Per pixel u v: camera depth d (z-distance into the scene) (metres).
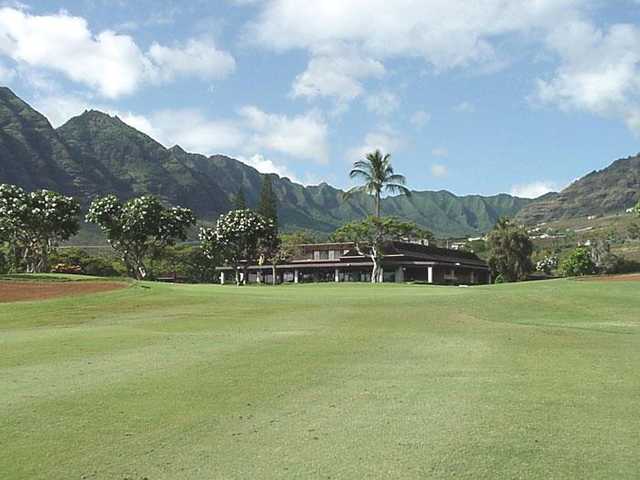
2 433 8.60
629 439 8.20
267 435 8.45
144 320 24.17
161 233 75.69
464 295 32.16
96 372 12.71
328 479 6.93
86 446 8.08
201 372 12.66
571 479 6.91
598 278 39.91
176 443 8.16
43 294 35.09
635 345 16.55
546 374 12.41
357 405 9.94
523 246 91.75
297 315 25.06
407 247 88.00
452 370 12.87
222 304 30.31
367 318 23.72
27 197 66.81
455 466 7.27
